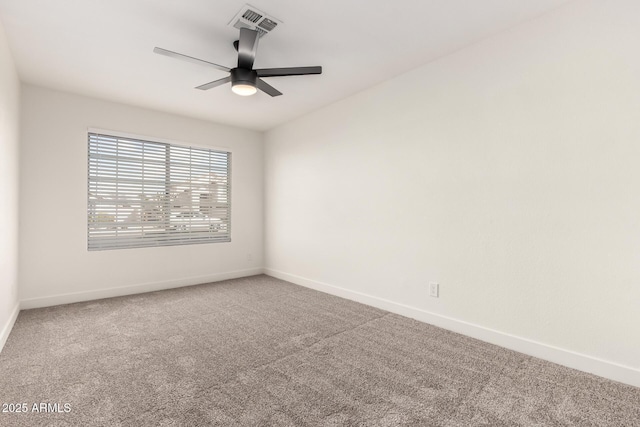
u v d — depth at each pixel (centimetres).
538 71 208
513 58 219
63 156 329
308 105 375
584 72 189
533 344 211
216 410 154
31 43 238
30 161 310
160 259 393
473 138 241
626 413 152
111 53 254
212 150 446
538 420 147
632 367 174
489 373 189
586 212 189
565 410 155
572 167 194
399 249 297
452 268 256
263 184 493
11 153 256
